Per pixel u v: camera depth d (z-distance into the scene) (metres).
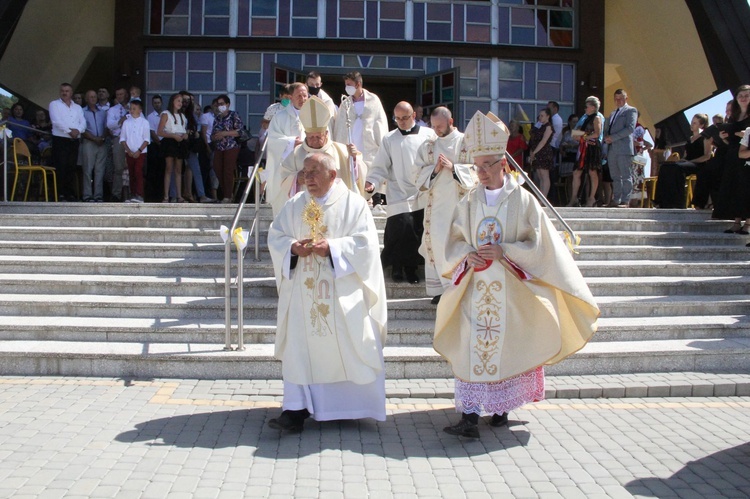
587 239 9.76
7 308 7.52
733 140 10.07
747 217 9.94
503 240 5.36
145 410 5.71
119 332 7.01
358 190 7.63
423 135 8.20
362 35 15.55
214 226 9.66
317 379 5.41
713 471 4.75
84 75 17.56
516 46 15.76
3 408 5.66
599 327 7.33
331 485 4.44
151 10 15.43
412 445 5.17
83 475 4.47
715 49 15.18
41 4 15.34
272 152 8.35
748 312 8.08
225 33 15.43
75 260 8.49
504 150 5.38
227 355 6.58
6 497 4.14
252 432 5.32
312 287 5.41
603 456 5.00
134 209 10.29
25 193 12.45
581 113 16.02
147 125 11.55
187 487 4.34
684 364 6.98
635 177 13.80
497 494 4.37
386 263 8.12
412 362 6.67
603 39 16.06
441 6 15.73
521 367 5.29
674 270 8.95
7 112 13.52
